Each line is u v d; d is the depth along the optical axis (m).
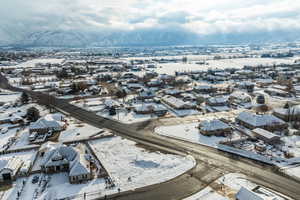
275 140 70.56
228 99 122.00
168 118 95.00
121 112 102.69
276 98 127.31
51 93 139.12
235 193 47.75
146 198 46.78
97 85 161.75
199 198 46.47
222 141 70.75
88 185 51.12
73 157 59.50
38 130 79.88
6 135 79.06
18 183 52.12
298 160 60.62
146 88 153.12
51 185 51.34
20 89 151.88
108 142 72.75
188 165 58.81
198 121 91.19
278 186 50.00
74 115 98.81
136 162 60.25
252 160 61.34
